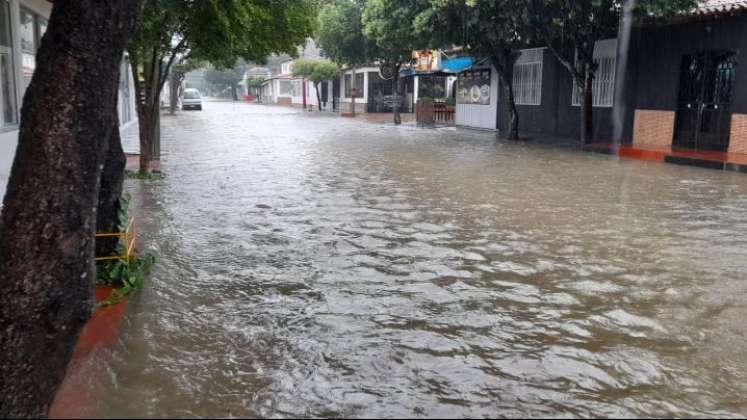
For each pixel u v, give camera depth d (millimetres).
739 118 15516
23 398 3105
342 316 5023
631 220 8734
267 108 52156
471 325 4895
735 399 3873
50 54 3176
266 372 4062
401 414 3588
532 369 4184
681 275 6297
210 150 17141
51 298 3121
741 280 6172
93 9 3189
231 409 3604
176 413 3533
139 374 3967
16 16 9414
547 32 18266
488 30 18141
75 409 3506
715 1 16406
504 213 9078
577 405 3740
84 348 4273
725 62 16125
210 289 5613
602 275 6242
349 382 3953
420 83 43625
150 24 9367
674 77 17438
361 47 33094
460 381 3994
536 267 6453
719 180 12523
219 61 12797
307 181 11836
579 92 21594
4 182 8664
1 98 8828
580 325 4945
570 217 8875
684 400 3844
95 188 3301
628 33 18156
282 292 5570
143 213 8758
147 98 11852
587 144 18672
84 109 3188
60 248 3133
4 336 3066
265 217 8602
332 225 8164
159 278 5867
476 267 6406
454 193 10695
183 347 4395
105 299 5133
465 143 20281
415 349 4445
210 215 8688
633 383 4043
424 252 6926
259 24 11484
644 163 15211
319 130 25859
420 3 19875
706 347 4613
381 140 21203
